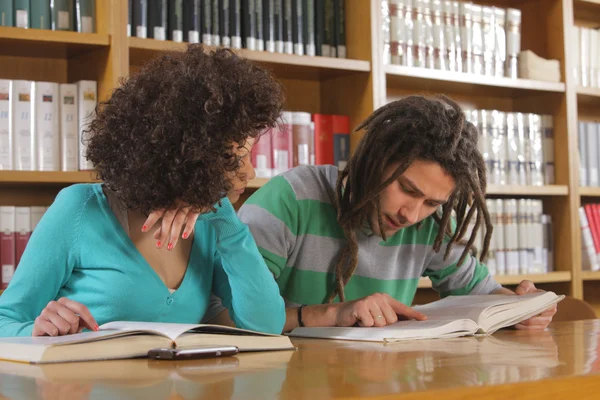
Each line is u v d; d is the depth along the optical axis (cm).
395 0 263
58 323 102
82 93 217
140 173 109
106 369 81
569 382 71
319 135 254
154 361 88
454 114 144
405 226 152
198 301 128
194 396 63
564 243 301
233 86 111
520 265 289
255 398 62
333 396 62
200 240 131
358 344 114
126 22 218
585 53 312
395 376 74
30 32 208
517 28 293
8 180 206
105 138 114
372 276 160
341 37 259
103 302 120
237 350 95
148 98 110
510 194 293
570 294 299
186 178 109
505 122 289
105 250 121
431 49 271
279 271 151
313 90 275
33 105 214
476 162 151
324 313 139
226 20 236
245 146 118
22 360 88
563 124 302
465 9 280
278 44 244
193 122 108
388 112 148
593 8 328
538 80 295
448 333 126
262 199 154
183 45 226
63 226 121
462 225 163
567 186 299
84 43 214
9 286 120
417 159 141
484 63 285
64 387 69
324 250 156
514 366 81
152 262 125
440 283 177
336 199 154
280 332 132
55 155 215
